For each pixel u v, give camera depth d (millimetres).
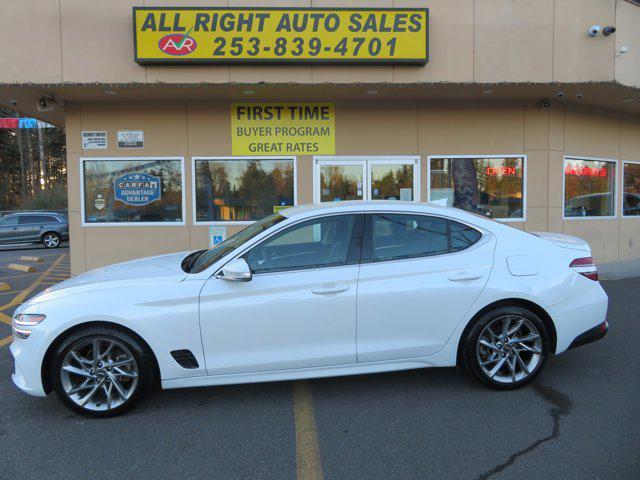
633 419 3383
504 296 3738
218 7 7348
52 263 13180
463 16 7820
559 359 4621
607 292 7512
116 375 3475
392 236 3793
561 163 9375
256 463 2885
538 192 9211
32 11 7355
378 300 3615
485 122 9023
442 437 3160
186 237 8727
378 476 2738
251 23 7402
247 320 3500
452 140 8984
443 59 7820
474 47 7855
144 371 3473
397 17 7555
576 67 8000
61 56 7418
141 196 8656
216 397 3842
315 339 3578
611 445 3035
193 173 8656
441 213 3910
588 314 3920
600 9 8000
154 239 8703
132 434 3254
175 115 8602
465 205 9070
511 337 3850
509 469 2787
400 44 7594
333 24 7492
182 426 3361
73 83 7434
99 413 3469
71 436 3238
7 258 14844
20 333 3430
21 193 40375
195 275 3578
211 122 8648
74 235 8594
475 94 8570
